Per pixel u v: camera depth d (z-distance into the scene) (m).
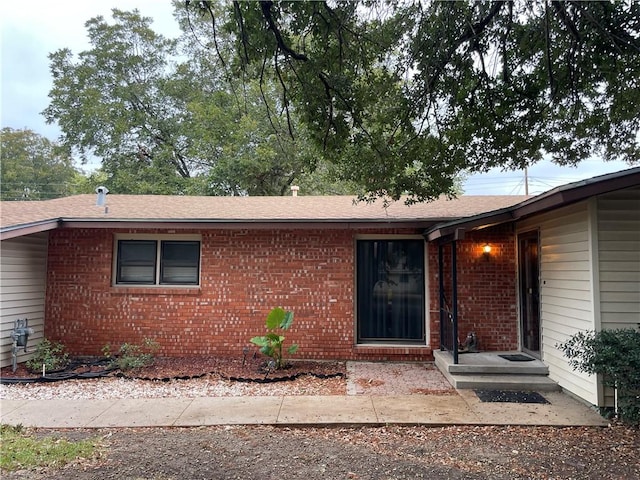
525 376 6.69
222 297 8.54
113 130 22.31
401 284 8.67
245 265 8.56
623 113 6.48
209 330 8.51
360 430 4.90
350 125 6.16
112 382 6.88
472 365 6.83
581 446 4.41
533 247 7.55
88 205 9.73
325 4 4.80
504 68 5.91
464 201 9.76
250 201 10.54
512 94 6.22
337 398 5.96
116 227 8.09
